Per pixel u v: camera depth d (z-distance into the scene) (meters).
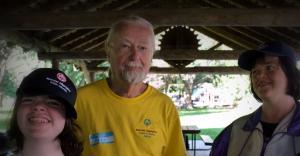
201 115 20.05
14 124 1.70
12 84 10.58
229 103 22.56
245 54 2.30
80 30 10.03
